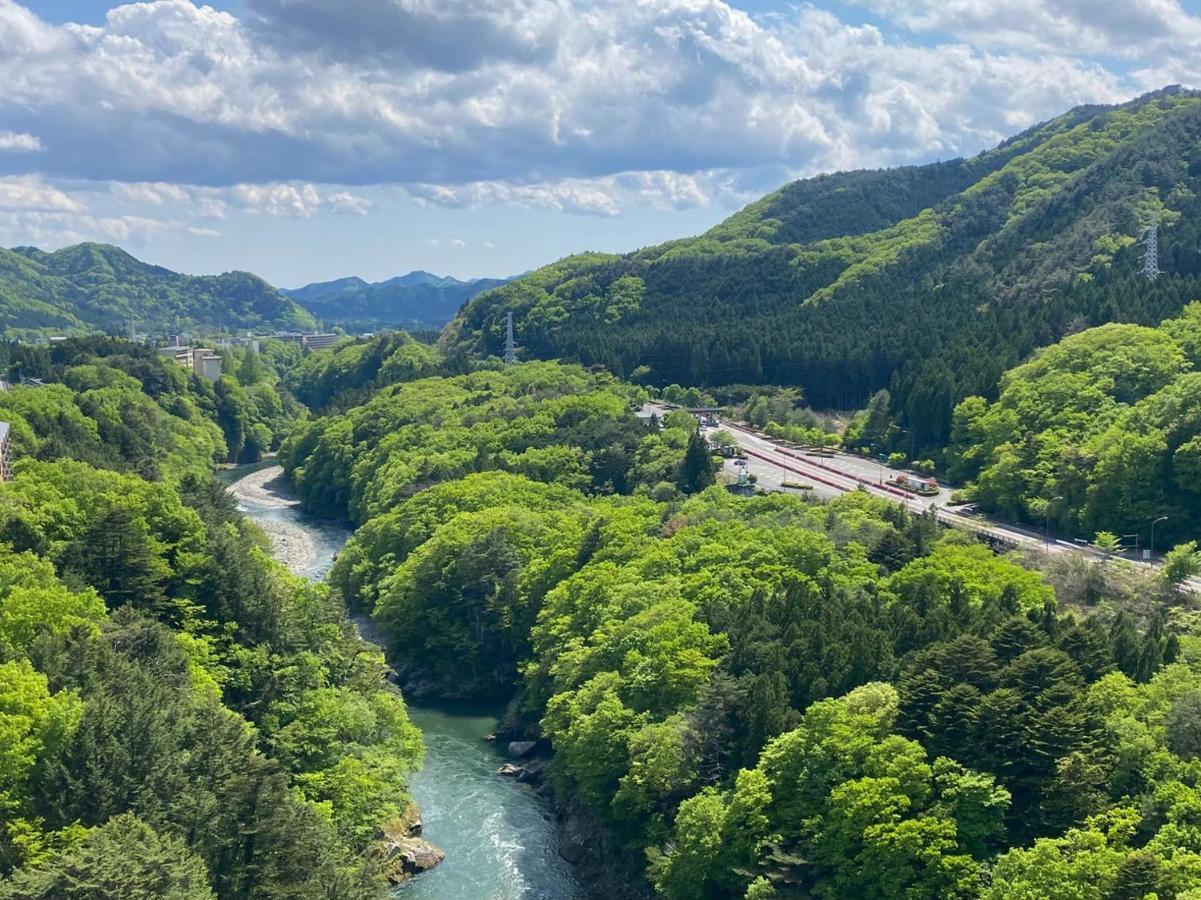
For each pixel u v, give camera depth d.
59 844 80.44
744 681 111.12
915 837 87.81
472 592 181.25
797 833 96.81
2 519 138.12
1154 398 175.50
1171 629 119.06
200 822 85.81
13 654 99.81
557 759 138.12
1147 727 91.12
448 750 151.75
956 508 189.25
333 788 114.38
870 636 111.44
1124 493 163.25
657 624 129.75
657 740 111.12
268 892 83.69
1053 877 77.81
